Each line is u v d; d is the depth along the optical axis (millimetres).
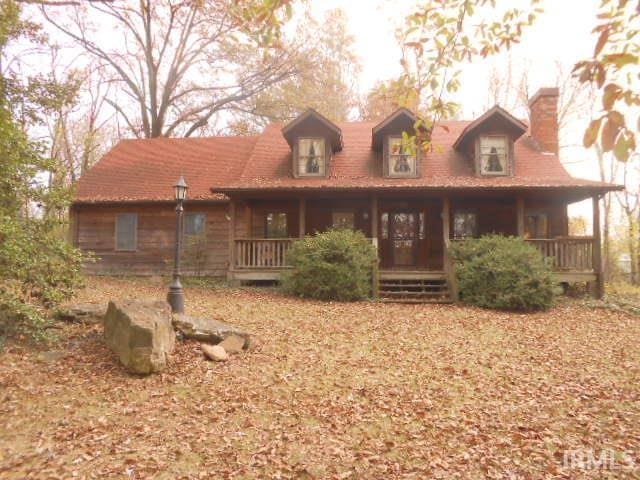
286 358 7008
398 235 16797
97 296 11500
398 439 4531
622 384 6094
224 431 4637
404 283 14188
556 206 15914
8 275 6477
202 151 20109
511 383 6113
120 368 6234
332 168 16250
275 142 18188
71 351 6742
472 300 12016
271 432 4637
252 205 17047
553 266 13453
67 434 4477
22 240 6566
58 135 26688
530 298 11266
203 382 5902
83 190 18016
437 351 7570
